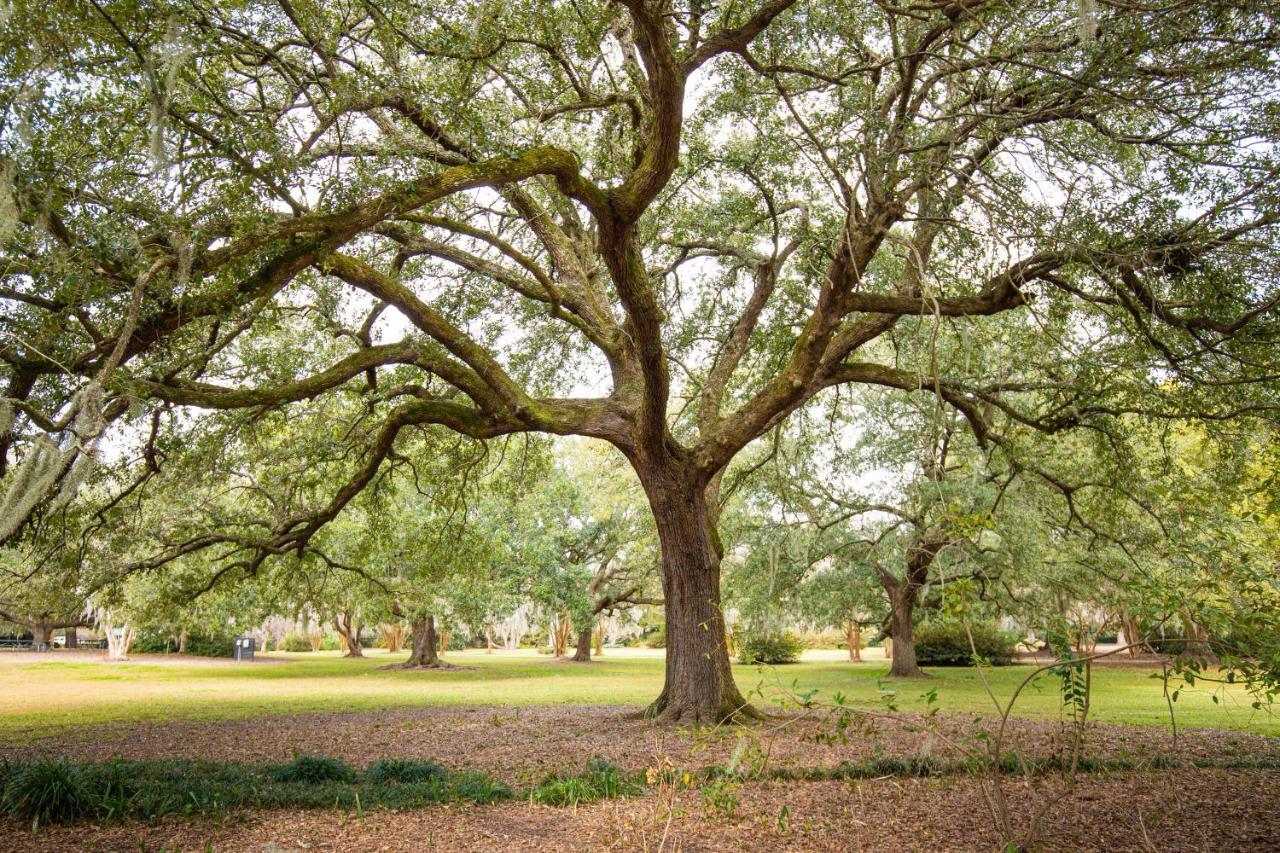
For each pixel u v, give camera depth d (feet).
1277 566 16.06
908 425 70.28
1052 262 30.27
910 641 84.38
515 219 43.52
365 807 22.33
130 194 21.24
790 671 101.76
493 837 19.40
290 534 42.42
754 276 47.75
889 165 27.84
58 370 21.90
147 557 45.96
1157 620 15.19
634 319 32.19
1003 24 26.53
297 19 27.45
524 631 192.85
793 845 18.79
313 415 43.34
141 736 40.16
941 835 19.56
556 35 32.65
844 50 29.89
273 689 72.84
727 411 54.60
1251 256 26.99
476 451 47.67
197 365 31.35
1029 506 61.16
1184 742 35.40
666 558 39.91
